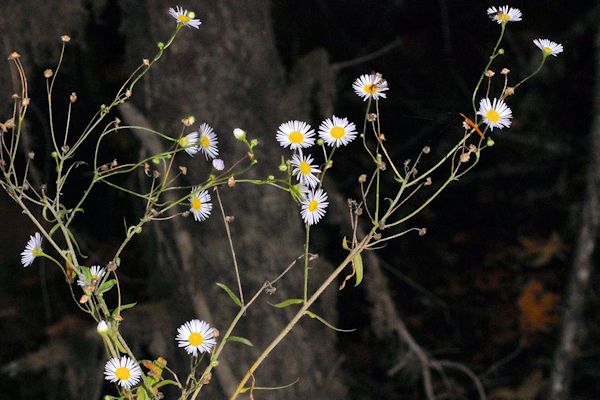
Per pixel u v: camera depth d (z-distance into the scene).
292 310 3.81
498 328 6.22
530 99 6.26
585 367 5.70
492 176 6.52
